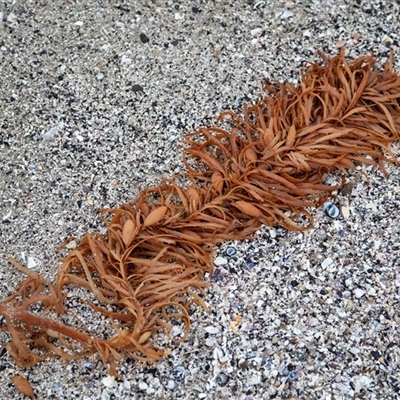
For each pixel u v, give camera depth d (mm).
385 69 725
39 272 647
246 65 763
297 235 656
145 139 718
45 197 688
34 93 752
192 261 643
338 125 692
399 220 663
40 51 781
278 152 666
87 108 740
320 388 588
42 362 602
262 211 660
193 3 811
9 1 812
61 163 707
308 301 627
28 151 714
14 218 676
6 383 595
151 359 595
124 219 651
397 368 596
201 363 600
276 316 620
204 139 717
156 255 638
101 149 714
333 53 768
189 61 769
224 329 614
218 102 739
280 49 772
